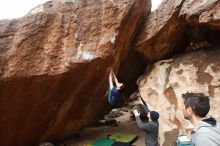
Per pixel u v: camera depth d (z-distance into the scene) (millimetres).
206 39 5551
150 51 5617
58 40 4617
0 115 4766
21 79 4430
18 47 4410
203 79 5035
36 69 4480
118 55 5301
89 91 5770
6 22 4492
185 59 5332
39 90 4793
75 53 4645
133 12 4953
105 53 4727
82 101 5953
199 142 2051
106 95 6570
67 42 4656
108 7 4824
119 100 4719
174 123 5188
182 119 5062
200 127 2119
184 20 5062
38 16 4566
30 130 5445
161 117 5348
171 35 5367
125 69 6398
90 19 4781
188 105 2332
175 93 5227
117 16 4789
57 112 5543
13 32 4461
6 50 4383
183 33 5574
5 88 4438
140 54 5969
